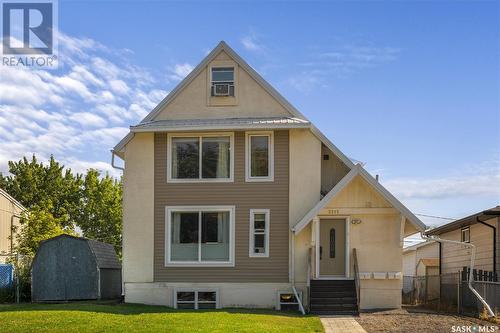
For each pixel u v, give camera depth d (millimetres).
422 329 14953
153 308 19406
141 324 14797
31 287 22875
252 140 21688
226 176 21562
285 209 21203
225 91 22219
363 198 20609
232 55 22453
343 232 20906
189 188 21594
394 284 20297
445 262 29781
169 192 21656
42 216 34531
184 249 21422
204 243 21391
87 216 52438
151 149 21891
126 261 21531
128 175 21859
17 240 33438
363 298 20203
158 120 22422
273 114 22172
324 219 21031
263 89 22344
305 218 20062
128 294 21359
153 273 21375
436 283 24625
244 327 14359
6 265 24344
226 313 17578
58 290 22688
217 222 21469
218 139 21766
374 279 20312
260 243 21203
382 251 20469
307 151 21406
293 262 20750
